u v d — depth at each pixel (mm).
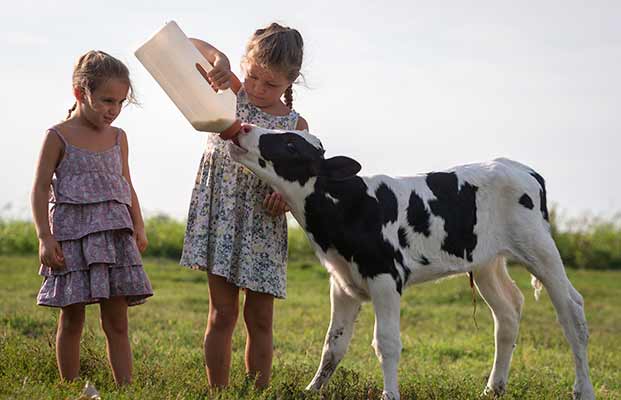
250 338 6828
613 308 15719
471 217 7195
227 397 6152
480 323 13016
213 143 6672
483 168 7352
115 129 6711
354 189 6676
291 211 6727
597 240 24094
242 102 6734
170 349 8766
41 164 6359
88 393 5875
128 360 6547
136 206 6719
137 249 6555
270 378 7102
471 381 7934
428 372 8508
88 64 6336
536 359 9914
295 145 6500
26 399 5594
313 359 8930
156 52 6203
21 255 20766
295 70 6594
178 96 6230
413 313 13711
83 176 6402
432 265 7039
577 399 7301
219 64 6438
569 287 7457
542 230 7398
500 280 7699
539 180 7500
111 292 6406
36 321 10281
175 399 5992
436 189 7090
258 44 6500
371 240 6648
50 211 6492
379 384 7547
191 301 13859
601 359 10367
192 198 6746
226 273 6496
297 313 12680
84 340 7887
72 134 6441
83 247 6320
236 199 6609
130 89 6574
